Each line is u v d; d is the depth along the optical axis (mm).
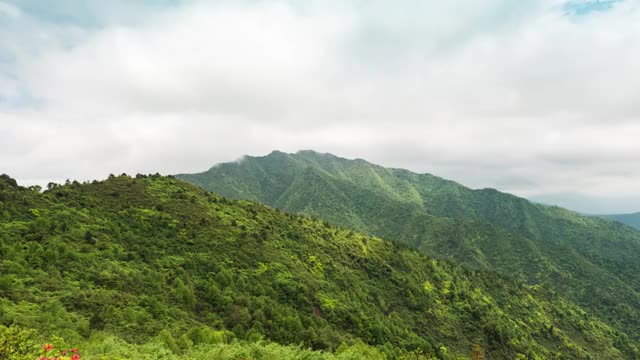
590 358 170750
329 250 150625
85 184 133750
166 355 44031
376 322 110938
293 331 84875
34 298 62438
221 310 85375
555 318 194750
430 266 177500
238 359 43156
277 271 114188
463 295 164875
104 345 44656
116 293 72875
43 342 43344
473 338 142875
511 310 180000
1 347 25047
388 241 188000
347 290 126812
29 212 96000
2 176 112875
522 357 141625
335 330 99188
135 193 134500
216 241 116875
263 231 137000
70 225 96312
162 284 84562
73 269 77375
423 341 114500
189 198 144375
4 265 70188
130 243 100188
